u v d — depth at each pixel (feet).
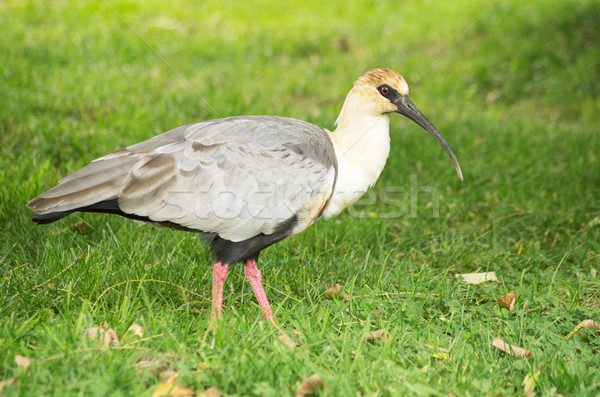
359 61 43.93
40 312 16.03
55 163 26.09
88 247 19.24
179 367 13.02
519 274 20.49
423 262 21.84
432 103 38.73
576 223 24.16
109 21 46.85
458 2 54.75
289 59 44.68
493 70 42.52
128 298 16.24
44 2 48.85
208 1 55.06
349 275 19.49
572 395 13.66
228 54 43.14
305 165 16.83
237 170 16.20
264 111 31.89
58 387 12.29
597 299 18.90
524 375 14.48
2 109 28.68
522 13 47.52
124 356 13.69
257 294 17.40
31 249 20.21
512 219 24.48
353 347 14.87
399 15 53.21
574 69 41.37
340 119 18.94
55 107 30.30
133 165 15.85
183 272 18.78
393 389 12.89
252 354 13.94
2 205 21.34
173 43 43.98
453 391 13.23
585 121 36.94
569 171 28.43
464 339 15.71
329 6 56.13
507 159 29.68
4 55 36.55
